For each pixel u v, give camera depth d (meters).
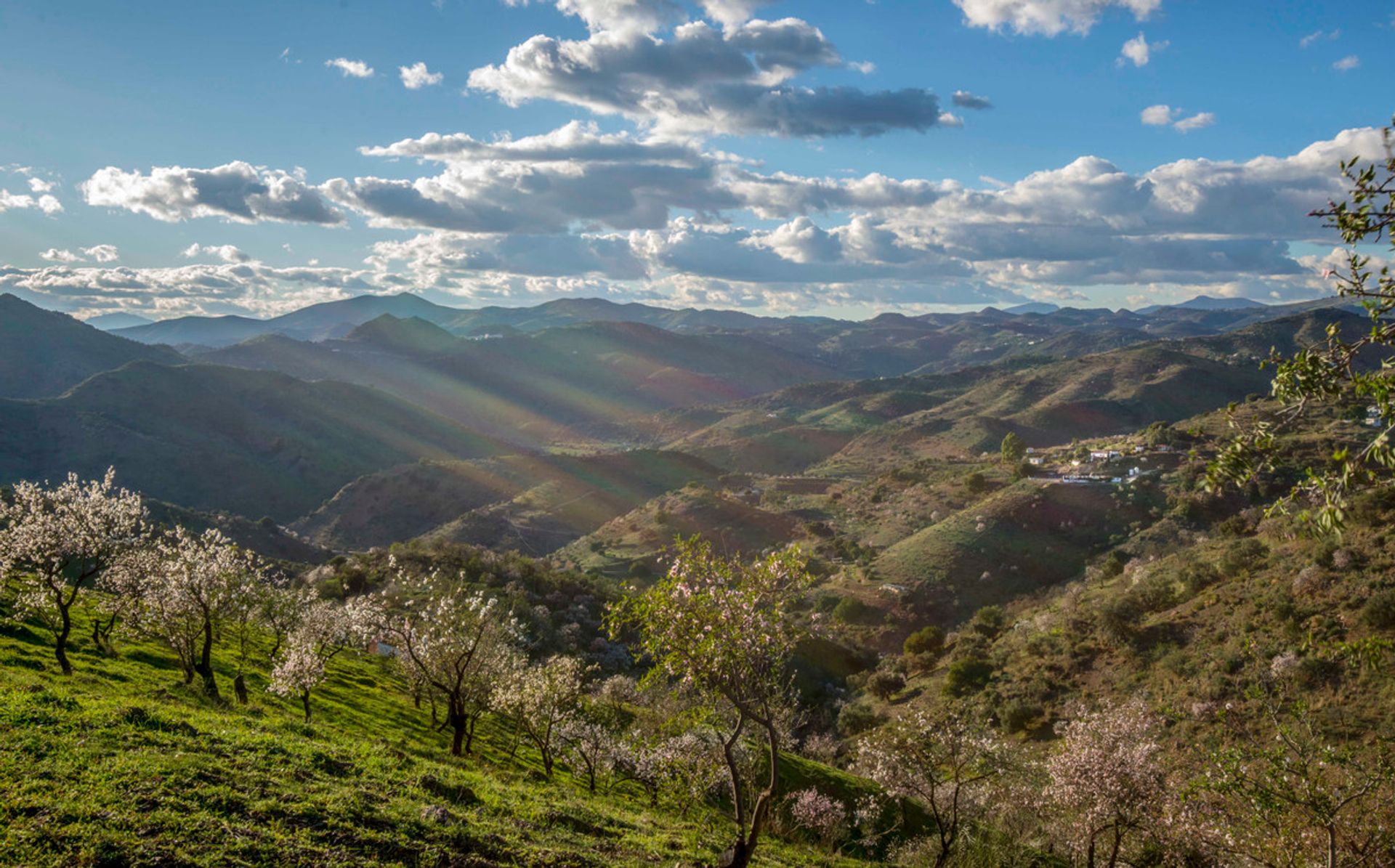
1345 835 14.84
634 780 33.84
